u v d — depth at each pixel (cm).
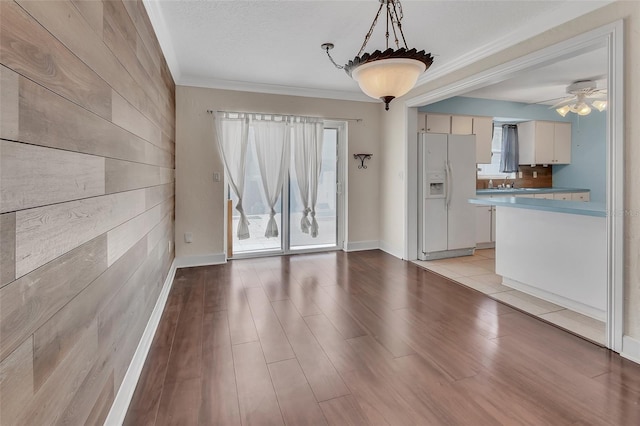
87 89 125
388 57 207
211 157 433
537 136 577
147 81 233
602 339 237
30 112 88
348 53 339
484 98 527
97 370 134
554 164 627
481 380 190
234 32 292
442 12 258
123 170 170
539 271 311
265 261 455
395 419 160
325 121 498
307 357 216
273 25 280
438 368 203
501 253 352
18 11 83
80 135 119
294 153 474
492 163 614
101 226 139
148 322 233
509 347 227
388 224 505
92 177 129
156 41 273
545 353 219
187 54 342
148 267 235
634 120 207
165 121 322
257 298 320
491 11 256
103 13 142
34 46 90
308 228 481
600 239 262
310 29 288
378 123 520
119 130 164
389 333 248
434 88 396
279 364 208
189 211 426
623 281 215
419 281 371
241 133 437
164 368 204
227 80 427
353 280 374
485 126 532
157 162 275
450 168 457
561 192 567
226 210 458
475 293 332
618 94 213
